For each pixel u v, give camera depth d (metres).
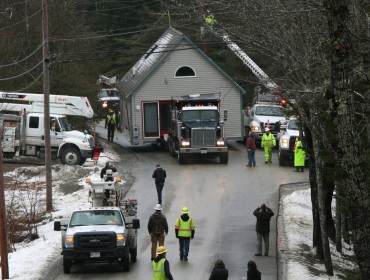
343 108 35.53
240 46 62.12
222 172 99.12
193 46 110.50
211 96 112.00
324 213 57.62
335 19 35.34
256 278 44.28
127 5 154.75
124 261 56.09
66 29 131.00
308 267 58.12
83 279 54.06
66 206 82.50
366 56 40.66
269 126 119.69
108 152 120.06
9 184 93.88
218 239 66.44
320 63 51.03
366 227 36.09
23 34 126.31
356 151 35.78
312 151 61.59
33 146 108.00
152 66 117.75
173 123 110.38
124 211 59.69
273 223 73.06
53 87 126.19
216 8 55.94
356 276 54.47
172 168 103.00
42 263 59.28
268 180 93.31
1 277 55.09
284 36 50.00
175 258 60.03
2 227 55.19
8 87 119.38
